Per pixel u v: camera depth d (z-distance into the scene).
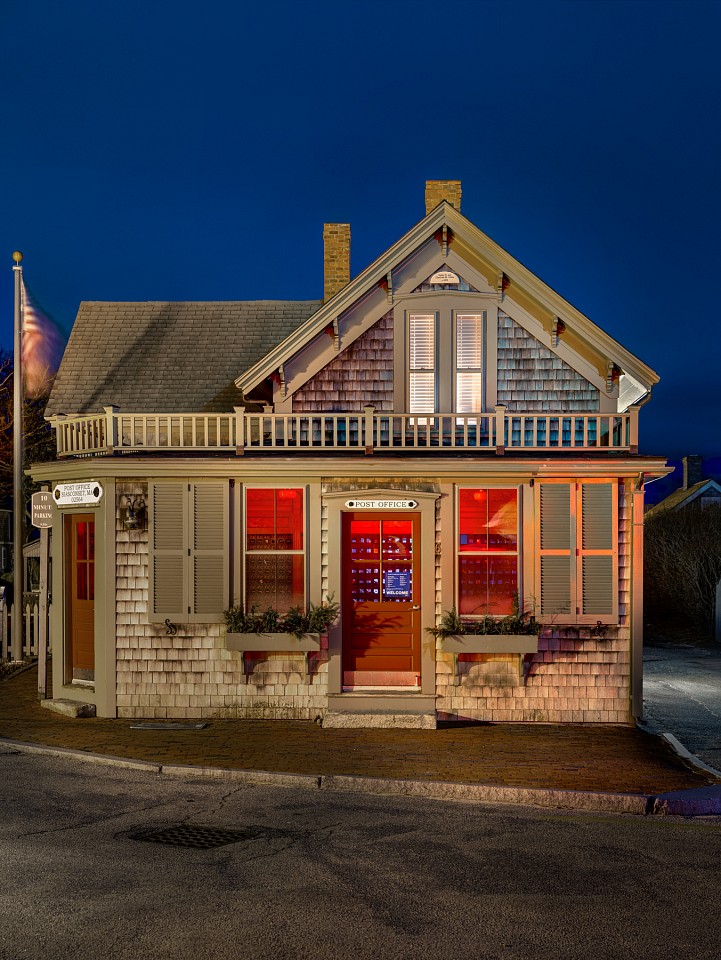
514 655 12.89
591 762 10.34
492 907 6.07
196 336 18.78
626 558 13.04
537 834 7.79
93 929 5.66
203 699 13.00
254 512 13.16
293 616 12.83
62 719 12.87
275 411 15.01
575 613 12.91
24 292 19.00
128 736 11.74
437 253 15.02
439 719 12.84
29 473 13.98
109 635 13.08
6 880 6.51
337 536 13.05
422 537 13.02
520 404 14.86
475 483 13.06
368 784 9.36
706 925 5.81
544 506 13.02
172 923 5.76
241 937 5.55
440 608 12.98
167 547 13.09
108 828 7.82
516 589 12.99
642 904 6.15
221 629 13.04
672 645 22.73
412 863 6.94
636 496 12.96
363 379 15.02
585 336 14.38
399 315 15.00
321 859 7.01
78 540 13.94
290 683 12.98
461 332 15.01
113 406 13.82
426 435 14.22
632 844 7.54
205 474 13.06
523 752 10.86
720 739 11.73
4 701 14.14
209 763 10.19
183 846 7.32
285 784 9.57
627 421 14.68
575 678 12.91
